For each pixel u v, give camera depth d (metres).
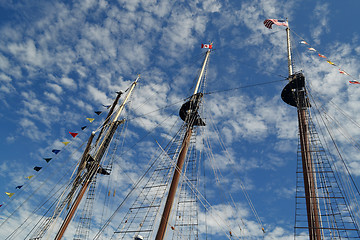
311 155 16.06
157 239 15.59
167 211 17.00
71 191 23.17
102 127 27.34
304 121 18.14
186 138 21.38
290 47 24.05
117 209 17.80
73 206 23.20
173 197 17.78
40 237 18.70
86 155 24.58
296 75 20.50
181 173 18.70
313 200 14.05
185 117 24.08
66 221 22.23
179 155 20.27
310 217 13.56
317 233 12.81
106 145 27.20
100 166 26.06
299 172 16.03
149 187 18.38
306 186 14.95
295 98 20.14
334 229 12.70
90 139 24.44
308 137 17.16
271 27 26.97
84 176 24.78
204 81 25.42
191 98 24.27
